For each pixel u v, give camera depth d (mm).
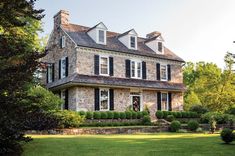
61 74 28578
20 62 9617
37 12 10164
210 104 36125
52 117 10586
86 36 28875
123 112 26188
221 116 28031
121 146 12195
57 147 11453
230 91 35938
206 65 54156
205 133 22594
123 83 27641
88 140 14188
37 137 15523
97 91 26844
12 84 8711
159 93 30938
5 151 9070
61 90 28422
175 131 23594
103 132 20688
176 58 33531
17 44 10164
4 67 9430
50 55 31047
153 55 31359
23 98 9430
